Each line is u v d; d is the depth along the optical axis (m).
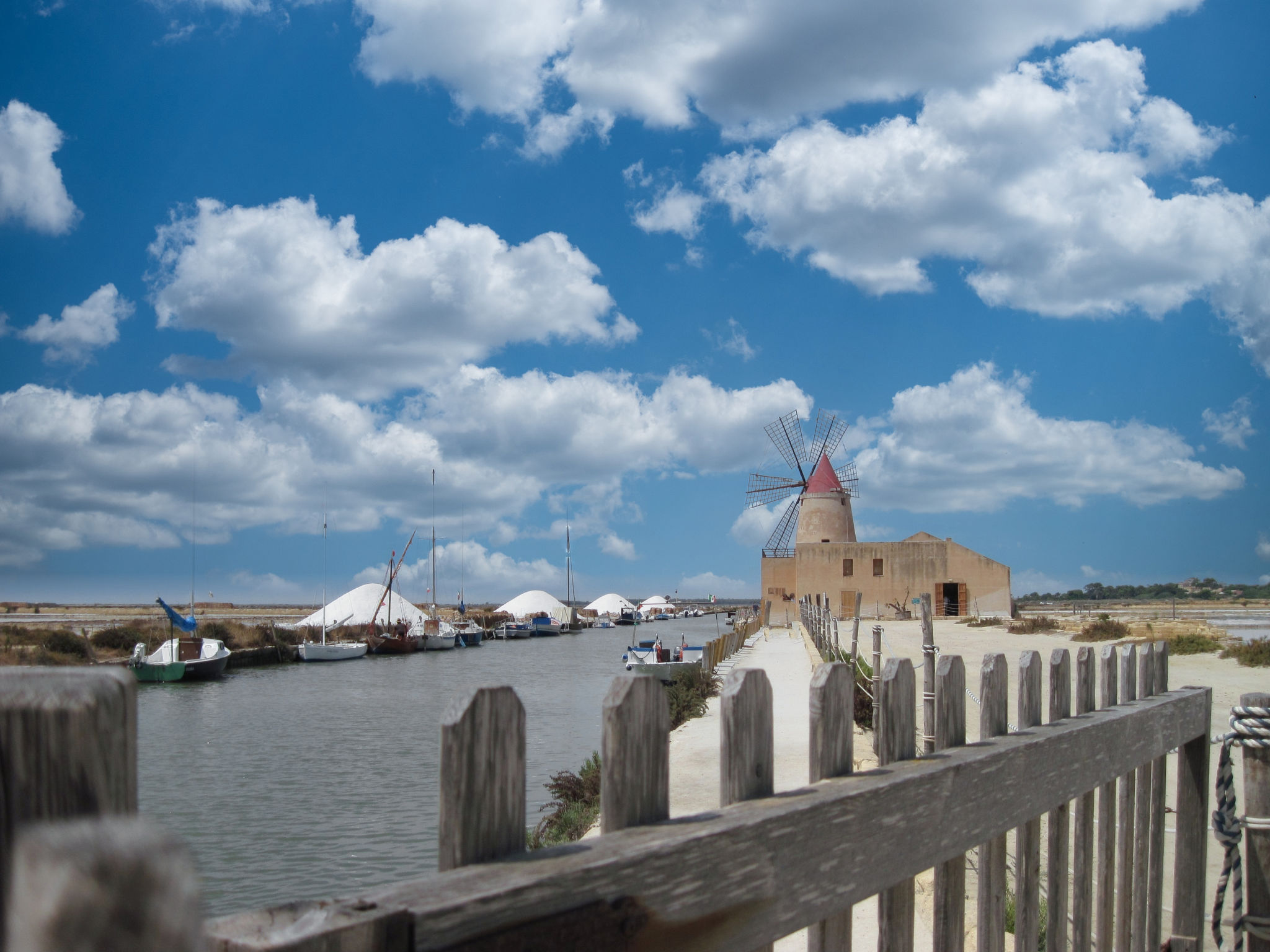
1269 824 3.73
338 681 43.28
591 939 1.51
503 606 109.69
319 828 15.08
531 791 15.03
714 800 9.15
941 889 2.64
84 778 0.90
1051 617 58.16
